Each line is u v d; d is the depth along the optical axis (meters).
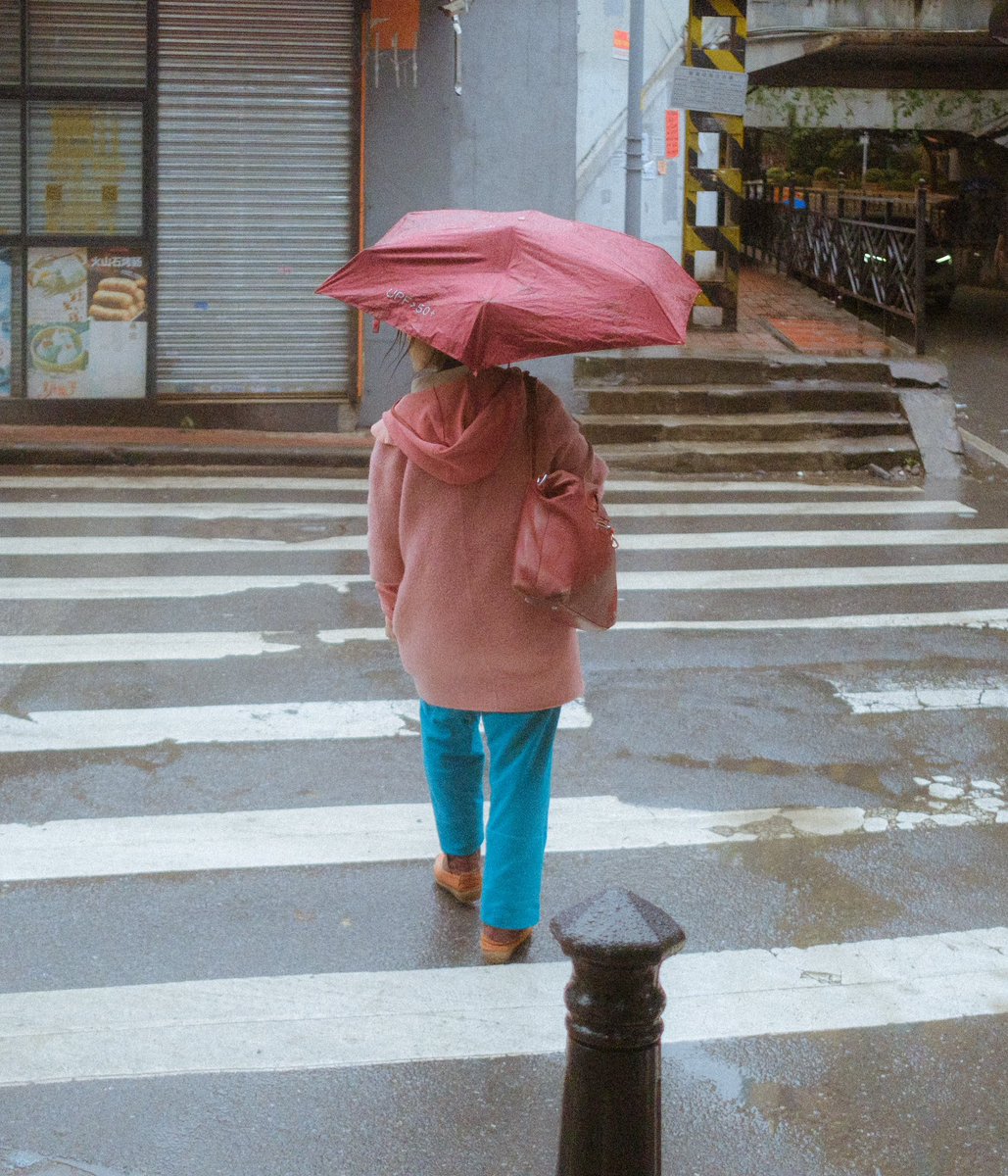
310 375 11.96
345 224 11.73
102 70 11.25
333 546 8.76
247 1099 3.36
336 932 4.18
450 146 11.60
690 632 7.26
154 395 11.79
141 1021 3.67
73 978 3.88
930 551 9.18
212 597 7.60
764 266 24.45
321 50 11.38
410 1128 3.27
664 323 3.34
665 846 4.83
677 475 11.52
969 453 12.52
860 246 16.50
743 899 4.46
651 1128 2.50
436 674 3.85
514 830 3.94
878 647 7.10
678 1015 3.78
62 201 11.45
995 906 4.45
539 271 3.37
